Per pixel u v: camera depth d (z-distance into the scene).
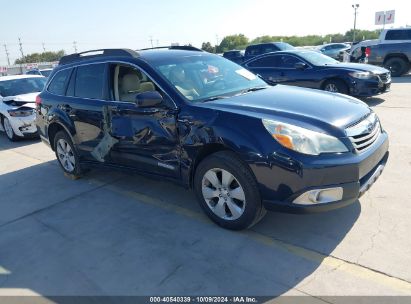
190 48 5.43
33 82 10.12
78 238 3.91
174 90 3.97
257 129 3.30
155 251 3.53
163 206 4.53
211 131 3.53
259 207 3.47
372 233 3.47
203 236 3.72
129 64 4.46
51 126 5.80
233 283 2.98
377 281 2.85
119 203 4.73
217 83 4.40
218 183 3.68
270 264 3.17
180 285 3.01
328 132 3.22
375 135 3.67
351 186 3.19
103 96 4.75
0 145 8.98
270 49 18.73
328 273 2.99
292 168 3.12
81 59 5.30
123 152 4.57
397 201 4.04
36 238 4.00
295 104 3.67
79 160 5.47
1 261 3.61
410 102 9.47
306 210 3.19
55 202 4.96
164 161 4.10
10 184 5.88
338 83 9.68
